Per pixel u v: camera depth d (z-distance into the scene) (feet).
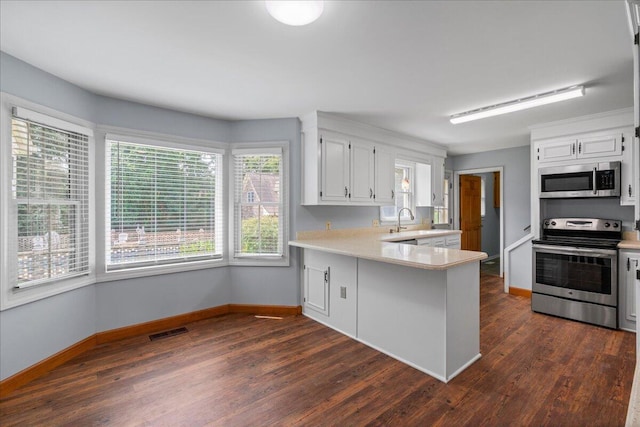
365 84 8.66
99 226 9.36
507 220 17.13
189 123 11.07
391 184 13.79
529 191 16.24
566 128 11.88
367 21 5.76
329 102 10.10
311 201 11.40
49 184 7.97
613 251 10.14
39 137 7.70
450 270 7.38
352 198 12.17
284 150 11.73
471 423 5.85
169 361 8.25
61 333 8.18
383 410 6.25
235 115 11.39
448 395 6.72
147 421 5.95
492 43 6.54
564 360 8.15
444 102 10.07
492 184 23.40
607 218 11.91
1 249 6.78
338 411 6.23
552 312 11.49
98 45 6.59
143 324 10.13
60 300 8.15
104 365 8.04
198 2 5.21
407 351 8.10
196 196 11.30
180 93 9.27
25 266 7.34
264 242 11.94
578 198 12.33
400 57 7.14
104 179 9.45
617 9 5.38
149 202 10.34
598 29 6.00
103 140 9.43
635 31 5.26
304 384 7.16
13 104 7.01
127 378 7.42
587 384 7.04
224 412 6.20
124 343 9.37
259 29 6.03
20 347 7.16
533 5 5.31
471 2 5.23
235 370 7.78
